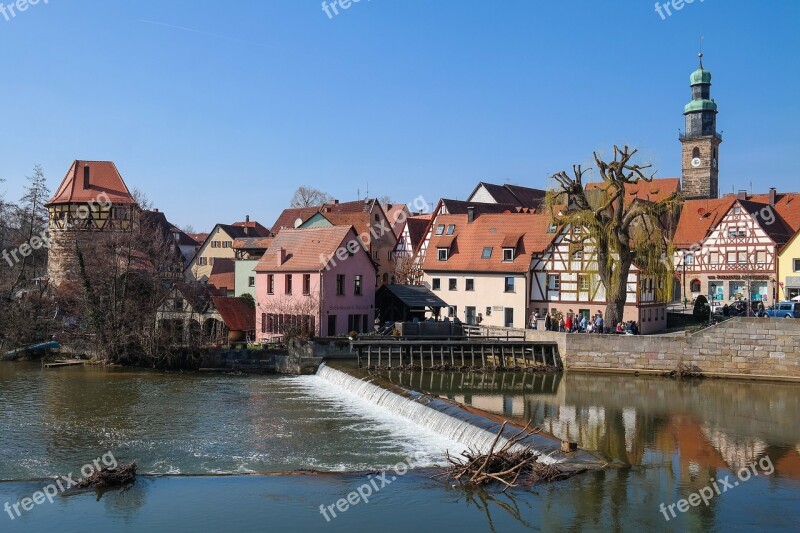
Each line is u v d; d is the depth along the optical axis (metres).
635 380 45.12
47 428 32.19
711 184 116.12
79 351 55.38
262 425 32.41
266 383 44.94
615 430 29.78
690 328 53.00
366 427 31.86
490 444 26.39
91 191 71.88
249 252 77.31
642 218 51.22
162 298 58.25
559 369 48.69
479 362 49.81
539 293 63.22
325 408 36.50
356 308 60.09
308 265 58.09
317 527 19.45
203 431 31.34
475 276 66.06
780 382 43.75
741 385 42.94
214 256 112.38
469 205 83.75
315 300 57.16
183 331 53.03
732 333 45.22
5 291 61.34
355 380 41.47
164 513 20.72
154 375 48.34
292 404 37.62
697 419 32.34
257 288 61.53
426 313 64.56
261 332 60.78
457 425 29.28
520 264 63.72
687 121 117.75
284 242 62.69
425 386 41.94
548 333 50.25
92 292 54.72
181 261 94.06
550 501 20.70
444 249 68.25
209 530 19.45
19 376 47.59
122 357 53.00
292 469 25.31
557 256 62.34
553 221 52.94
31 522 20.17
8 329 56.84
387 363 49.91
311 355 49.56
